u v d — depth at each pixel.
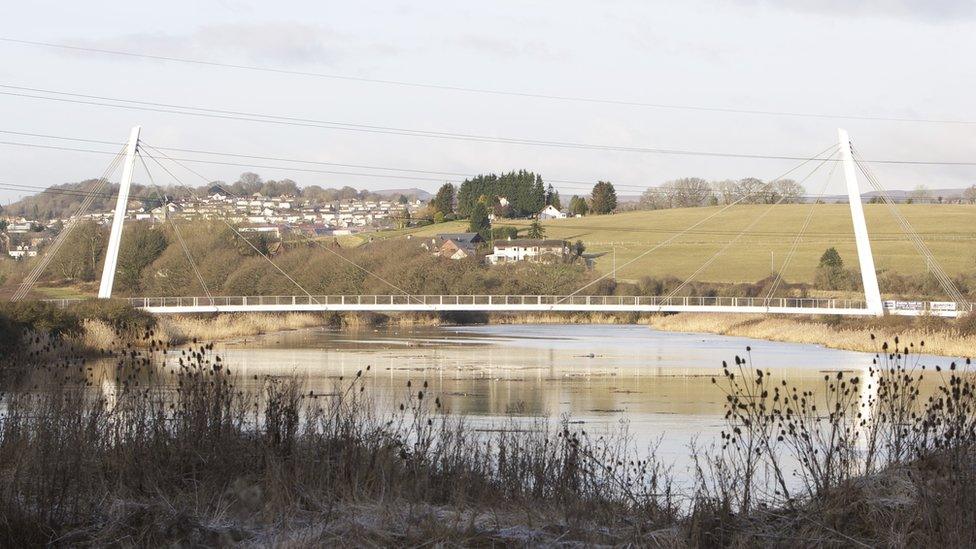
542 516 13.46
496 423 28.52
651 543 12.38
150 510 12.78
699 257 140.00
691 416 32.25
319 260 102.94
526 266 114.12
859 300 88.94
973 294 102.69
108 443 15.02
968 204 178.25
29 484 12.99
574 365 53.06
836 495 13.20
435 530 12.40
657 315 108.69
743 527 12.67
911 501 12.81
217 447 14.70
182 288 101.81
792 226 161.50
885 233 150.25
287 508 13.02
